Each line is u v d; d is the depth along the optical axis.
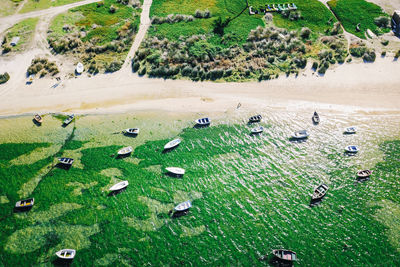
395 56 57.53
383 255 33.31
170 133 47.59
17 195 39.47
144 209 37.81
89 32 64.62
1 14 69.94
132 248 34.44
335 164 42.72
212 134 47.38
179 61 57.75
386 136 46.00
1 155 44.28
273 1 70.69
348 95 52.47
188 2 71.75
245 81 55.19
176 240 35.03
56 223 36.59
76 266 33.22
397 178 40.53
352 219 36.50
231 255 33.72
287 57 58.59
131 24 66.25
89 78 56.31
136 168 42.50
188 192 39.62
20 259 33.78
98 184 40.56
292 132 47.41
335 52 59.00
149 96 53.44
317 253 33.69
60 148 45.34
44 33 64.69
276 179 41.16
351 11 66.56
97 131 47.94
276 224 36.28
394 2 68.31
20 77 56.47
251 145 45.72
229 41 61.41
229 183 40.72
